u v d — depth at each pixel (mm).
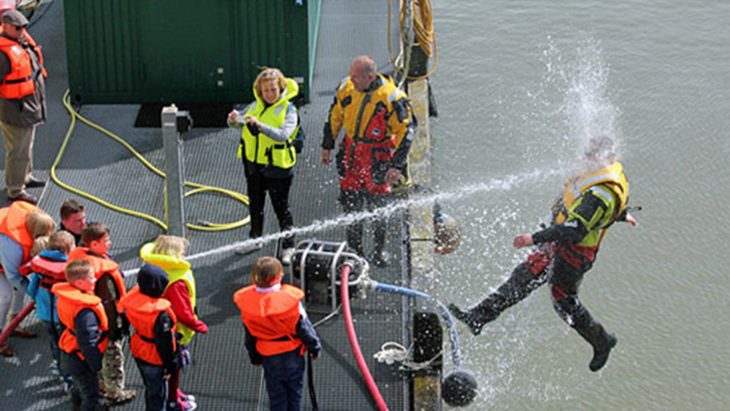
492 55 17703
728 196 14469
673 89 16703
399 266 11055
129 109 13961
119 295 8844
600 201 9547
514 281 10500
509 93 16562
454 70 17266
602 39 18312
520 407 11031
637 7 19469
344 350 9914
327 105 14016
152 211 11977
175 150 10562
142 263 11117
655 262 13367
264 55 13719
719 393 11320
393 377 9609
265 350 8383
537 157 15047
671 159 15102
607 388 11375
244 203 12109
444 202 14055
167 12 13484
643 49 17922
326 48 15523
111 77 13852
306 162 12805
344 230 11484
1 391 9422
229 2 13422
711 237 13758
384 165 10719
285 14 13484
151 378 8500
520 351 11977
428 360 9570
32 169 12578
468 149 15148
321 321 10180
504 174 14688
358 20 16422
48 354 9898
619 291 12891
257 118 10438
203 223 11719
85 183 12438
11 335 10055
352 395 9422
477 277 12695
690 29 18672
